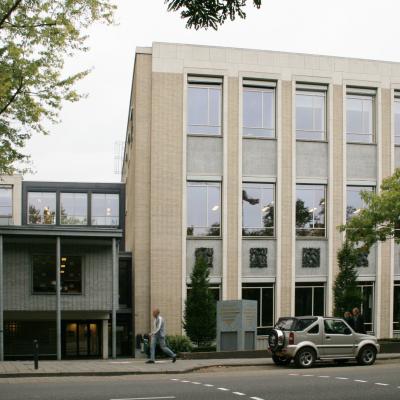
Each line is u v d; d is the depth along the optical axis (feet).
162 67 99.50
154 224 97.50
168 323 96.68
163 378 57.88
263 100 103.81
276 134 103.24
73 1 55.47
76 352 105.40
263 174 102.42
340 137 105.50
